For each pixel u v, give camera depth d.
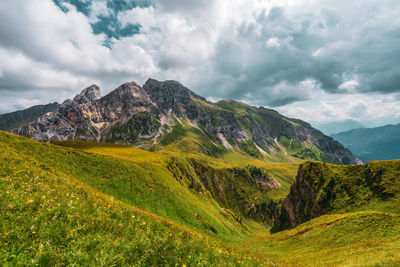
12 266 4.82
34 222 6.64
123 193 50.03
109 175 53.25
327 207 96.75
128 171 59.19
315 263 28.36
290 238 66.88
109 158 60.62
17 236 5.87
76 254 5.96
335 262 24.89
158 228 9.85
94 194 12.92
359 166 105.75
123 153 101.12
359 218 50.00
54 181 12.65
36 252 5.54
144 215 11.49
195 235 11.32
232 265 8.66
